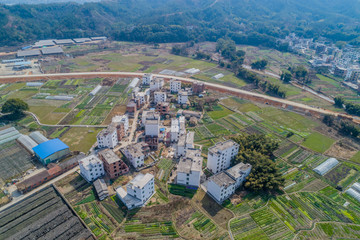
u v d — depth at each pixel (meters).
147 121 152.62
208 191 115.94
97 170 121.25
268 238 96.00
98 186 114.75
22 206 106.75
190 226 99.62
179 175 118.25
